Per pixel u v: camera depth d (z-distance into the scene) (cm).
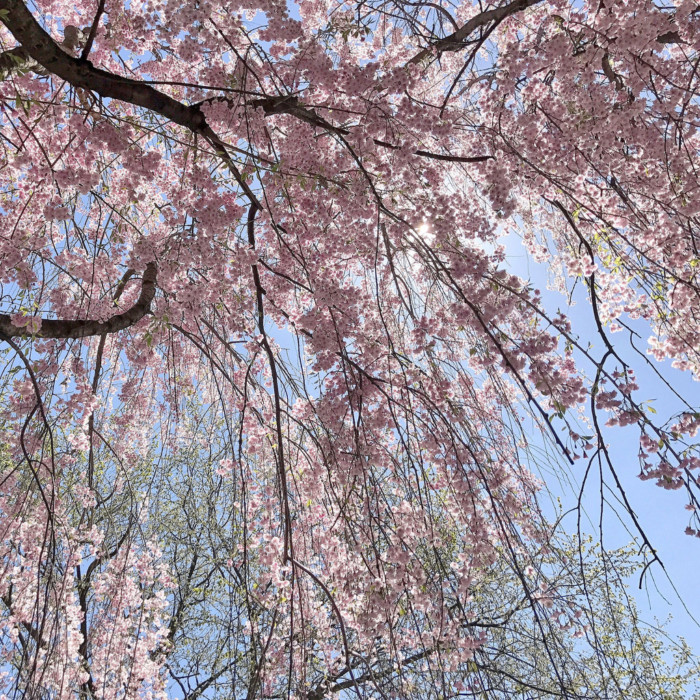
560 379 267
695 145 382
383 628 296
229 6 272
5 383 346
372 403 324
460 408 329
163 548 620
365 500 308
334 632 391
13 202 327
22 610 340
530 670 447
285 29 266
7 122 299
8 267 262
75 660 347
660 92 352
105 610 412
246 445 335
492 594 527
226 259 284
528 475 387
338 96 325
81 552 358
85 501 361
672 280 346
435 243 314
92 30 236
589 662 430
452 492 322
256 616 320
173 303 290
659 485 254
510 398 396
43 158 303
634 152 375
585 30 326
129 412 412
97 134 254
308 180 299
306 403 328
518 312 334
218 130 330
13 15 215
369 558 312
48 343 317
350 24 340
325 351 309
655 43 325
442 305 376
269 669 313
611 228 338
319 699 365
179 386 406
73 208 353
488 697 287
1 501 355
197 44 263
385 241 317
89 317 324
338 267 359
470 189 437
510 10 300
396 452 341
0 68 235
